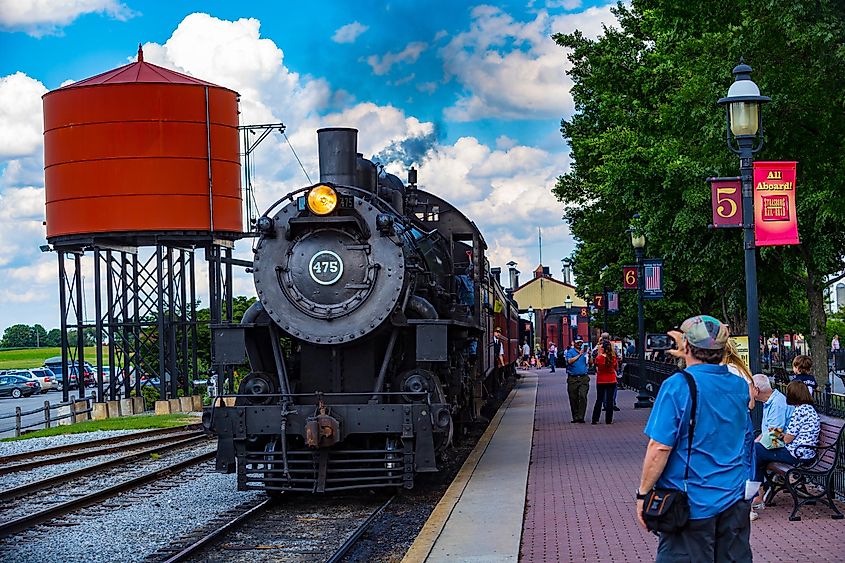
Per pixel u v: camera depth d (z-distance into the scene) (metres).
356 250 13.44
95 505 13.22
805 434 10.38
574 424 21.58
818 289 21.59
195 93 30.94
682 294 37.22
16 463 18.83
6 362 109.38
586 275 45.34
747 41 16.66
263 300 13.56
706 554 5.79
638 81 27.98
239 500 13.39
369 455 13.58
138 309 33.88
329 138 14.49
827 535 9.20
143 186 30.45
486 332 22.19
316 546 10.30
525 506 11.52
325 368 13.80
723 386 5.88
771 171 12.66
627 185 22.44
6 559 10.08
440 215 18.14
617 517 10.58
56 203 31.08
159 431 24.58
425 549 9.31
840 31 15.03
